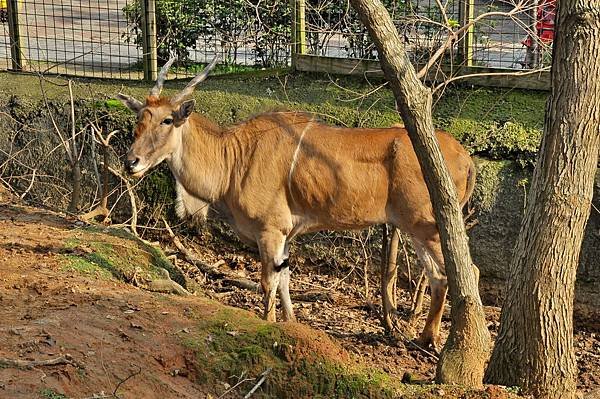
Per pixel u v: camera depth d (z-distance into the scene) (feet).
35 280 23.68
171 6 41.09
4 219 30.60
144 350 20.12
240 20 40.70
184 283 29.71
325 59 37.52
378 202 27.22
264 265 27.86
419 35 35.58
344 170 27.09
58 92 39.63
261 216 27.81
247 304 31.86
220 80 38.75
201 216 29.27
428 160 19.52
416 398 19.63
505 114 33.47
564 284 20.94
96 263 26.20
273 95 36.83
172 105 27.76
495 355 21.83
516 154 32.32
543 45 30.42
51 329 20.38
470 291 20.57
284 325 21.21
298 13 37.76
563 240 20.67
